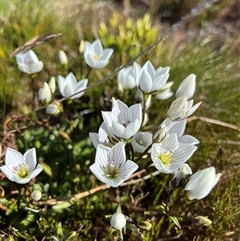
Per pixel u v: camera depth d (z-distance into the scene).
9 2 0.29
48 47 0.27
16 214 0.19
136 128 0.16
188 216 0.19
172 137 0.17
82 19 0.31
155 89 0.18
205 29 0.34
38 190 0.18
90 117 0.24
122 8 0.37
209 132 0.24
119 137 0.16
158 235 0.19
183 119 0.18
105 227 0.19
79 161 0.21
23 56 0.21
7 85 0.24
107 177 0.16
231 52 0.30
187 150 0.17
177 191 0.18
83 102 0.24
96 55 0.22
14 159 0.17
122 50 0.27
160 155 0.17
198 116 0.23
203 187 0.16
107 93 0.25
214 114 0.25
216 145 0.23
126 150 0.19
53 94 0.20
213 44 0.32
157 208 0.19
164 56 0.28
